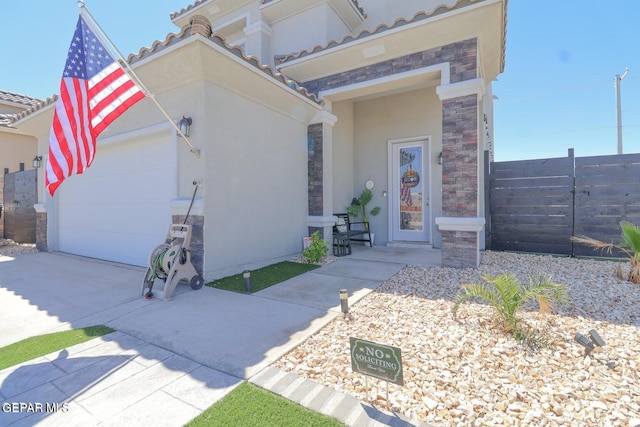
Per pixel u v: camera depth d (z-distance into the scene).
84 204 8.37
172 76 5.63
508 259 7.06
